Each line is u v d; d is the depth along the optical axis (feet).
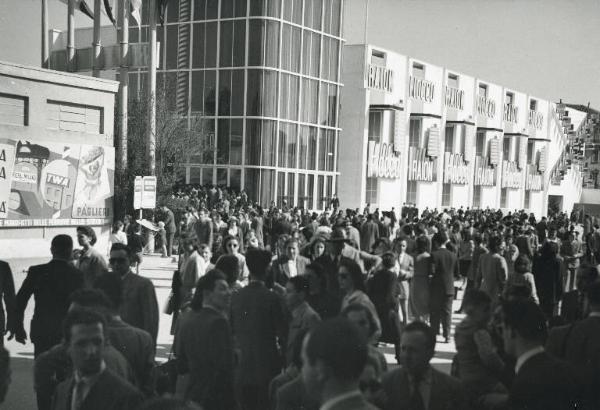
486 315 17.99
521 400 12.82
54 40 113.09
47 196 69.87
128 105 106.32
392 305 27.04
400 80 168.76
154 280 58.70
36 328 21.80
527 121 227.61
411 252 47.57
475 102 199.11
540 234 70.74
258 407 19.66
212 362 17.20
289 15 141.49
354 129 158.10
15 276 57.00
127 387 11.84
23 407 23.31
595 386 13.03
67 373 15.40
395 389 12.80
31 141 68.08
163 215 80.23
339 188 159.33
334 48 154.30
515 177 220.43
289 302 19.90
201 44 142.82
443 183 188.96
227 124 140.67
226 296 17.93
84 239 28.17
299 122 145.48
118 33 94.07
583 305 24.04
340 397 8.51
